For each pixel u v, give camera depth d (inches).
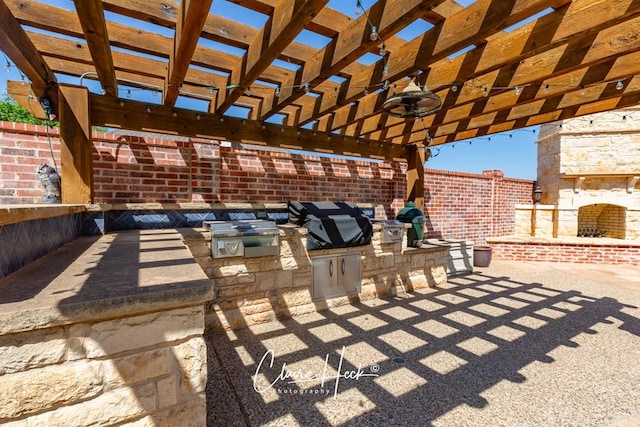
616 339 123.1
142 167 150.8
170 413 54.2
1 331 40.2
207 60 115.5
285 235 143.3
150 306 49.4
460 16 87.4
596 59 96.8
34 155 131.0
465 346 117.0
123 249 89.8
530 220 343.9
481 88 129.9
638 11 72.2
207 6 72.7
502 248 294.8
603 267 259.6
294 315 148.5
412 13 74.9
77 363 47.0
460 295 183.0
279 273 143.8
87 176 120.3
